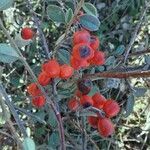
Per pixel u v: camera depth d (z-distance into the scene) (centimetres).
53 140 16
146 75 11
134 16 24
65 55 14
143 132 23
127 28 24
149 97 21
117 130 23
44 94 11
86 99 11
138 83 22
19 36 12
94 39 11
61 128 10
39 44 20
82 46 11
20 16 21
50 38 22
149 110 23
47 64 11
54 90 11
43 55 20
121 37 24
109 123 11
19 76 20
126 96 22
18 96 20
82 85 12
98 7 24
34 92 12
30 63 21
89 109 11
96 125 12
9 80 21
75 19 12
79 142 20
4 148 18
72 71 11
